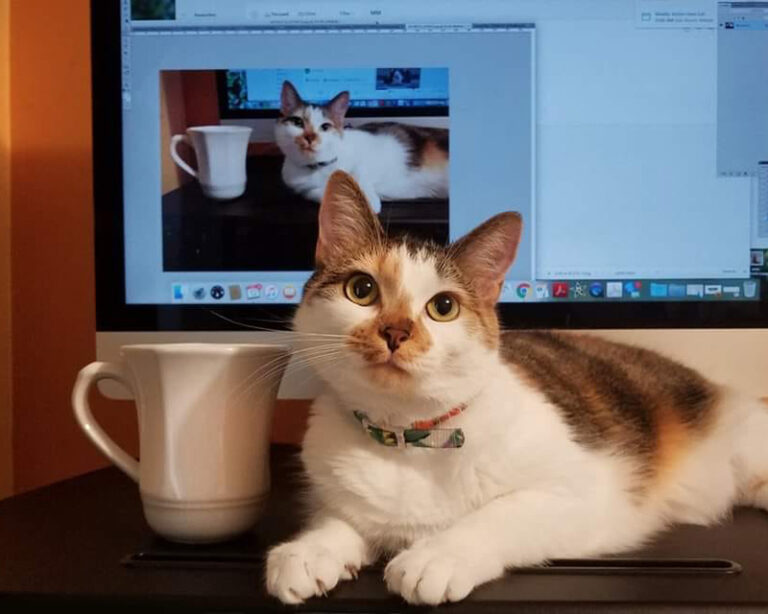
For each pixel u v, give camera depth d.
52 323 1.25
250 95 0.97
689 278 0.96
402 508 0.70
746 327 0.95
